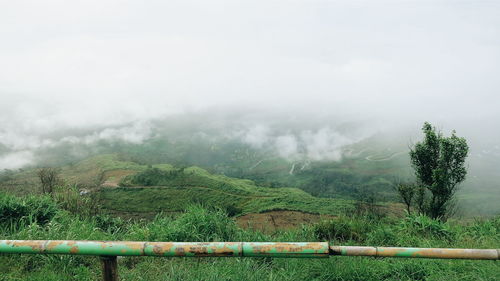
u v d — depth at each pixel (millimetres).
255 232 5734
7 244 2039
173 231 5438
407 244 5789
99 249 2025
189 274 3594
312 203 82938
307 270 3906
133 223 6426
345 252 2172
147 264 4289
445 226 6574
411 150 11422
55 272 3924
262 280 3531
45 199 6105
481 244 5523
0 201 5566
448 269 3949
